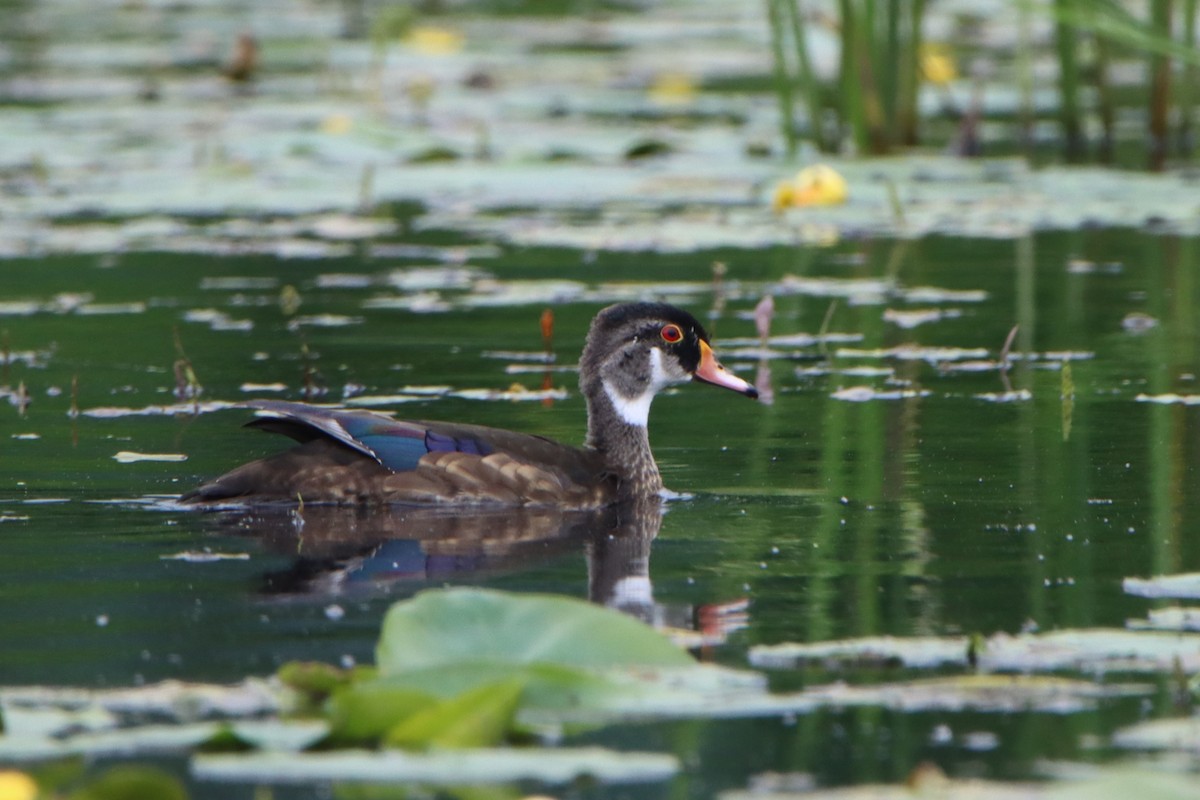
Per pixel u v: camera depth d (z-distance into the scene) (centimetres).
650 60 4000
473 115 3378
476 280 2097
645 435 1305
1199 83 3195
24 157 2944
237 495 1201
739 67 4019
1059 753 723
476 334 1828
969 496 1206
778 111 3428
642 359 1325
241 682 816
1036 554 1052
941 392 1562
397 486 1211
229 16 4850
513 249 2336
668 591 985
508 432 1282
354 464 1220
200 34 4469
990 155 2900
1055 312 1908
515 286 2031
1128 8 3638
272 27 4591
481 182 2714
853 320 1891
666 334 1345
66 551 1077
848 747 734
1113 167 2758
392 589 994
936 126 3256
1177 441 1352
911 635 887
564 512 1210
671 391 1616
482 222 2497
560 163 2908
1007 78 3816
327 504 1206
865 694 788
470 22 4781
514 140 3097
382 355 1723
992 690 793
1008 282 2088
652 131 3189
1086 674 822
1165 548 1060
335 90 3584
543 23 4781
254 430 1428
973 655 840
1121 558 1038
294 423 1278
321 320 1889
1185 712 767
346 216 2539
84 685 811
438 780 683
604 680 778
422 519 1180
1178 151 2914
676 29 4631
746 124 3284
